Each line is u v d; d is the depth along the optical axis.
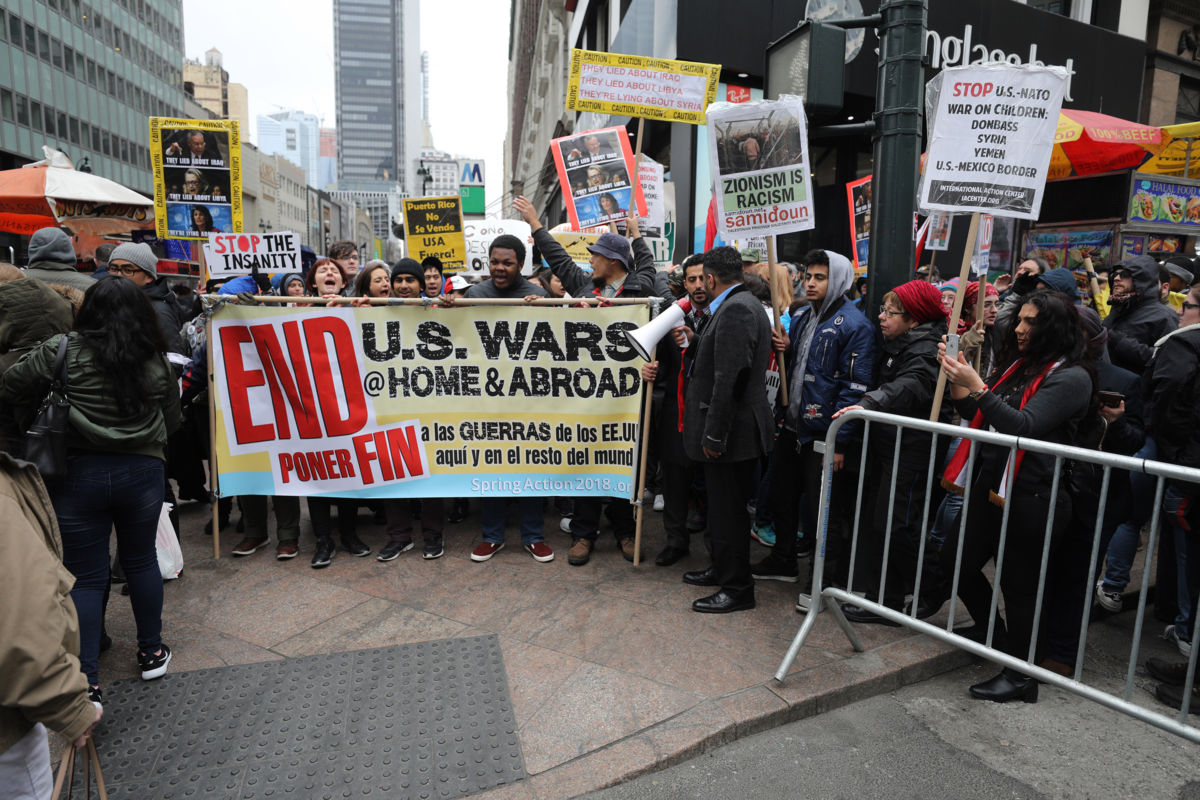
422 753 2.66
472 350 4.54
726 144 4.21
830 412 3.95
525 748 2.71
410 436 4.55
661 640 3.53
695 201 9.09
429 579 4.27
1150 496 3.76
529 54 40.81
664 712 2.92
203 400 4.58
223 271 5.56
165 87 57.28
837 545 4.11
